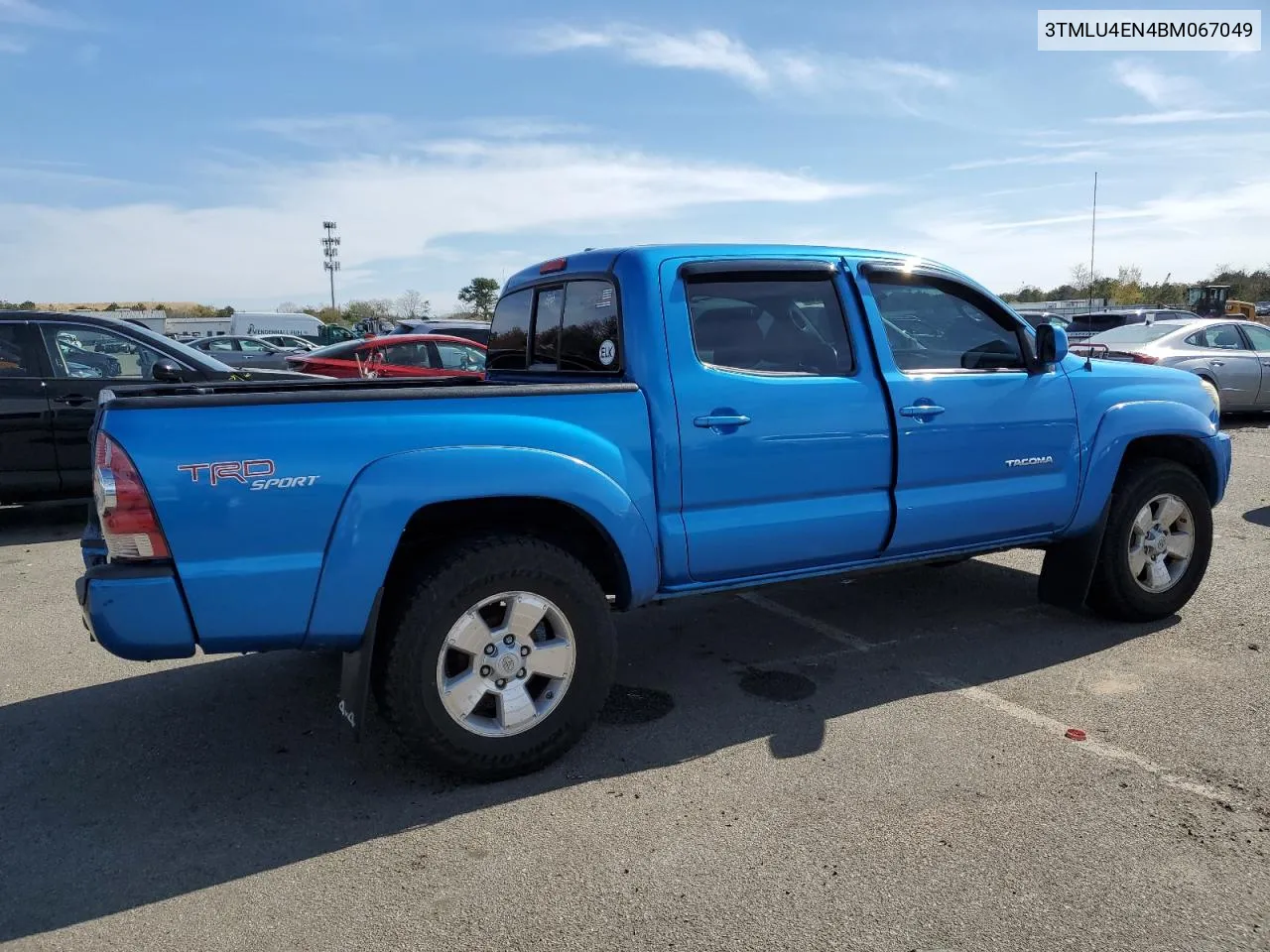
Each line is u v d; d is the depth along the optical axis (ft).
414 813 10.48
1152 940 8.04
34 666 15.44
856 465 13.17
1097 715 12.68
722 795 10.70
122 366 26.14
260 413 9.82
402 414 10.37
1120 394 15.84
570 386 11.28
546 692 11.30
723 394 12.17
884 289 13.99
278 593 9.85
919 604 17.97
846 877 9.04
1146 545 16.12
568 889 8.96
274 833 10.12
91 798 10.99
